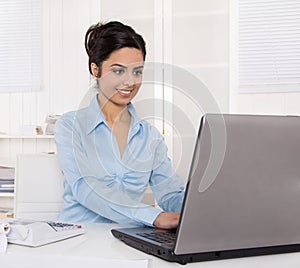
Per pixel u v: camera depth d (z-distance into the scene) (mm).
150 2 3385
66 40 3775
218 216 947
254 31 3465
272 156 974
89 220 1614
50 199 1837
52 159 1851
